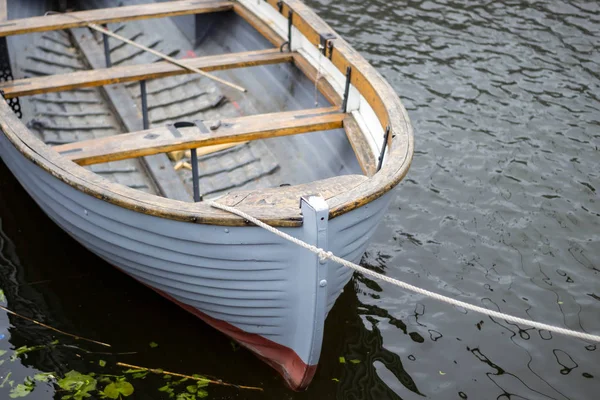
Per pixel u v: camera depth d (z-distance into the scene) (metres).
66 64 7.63
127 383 4.51
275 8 6.46
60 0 8.44
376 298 5.39
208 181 5.79
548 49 9.44
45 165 4.32
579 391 4.67
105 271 5.50
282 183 5.73
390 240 6.02
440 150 7.31
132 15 6.81
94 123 6.62
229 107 6.82
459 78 8.73
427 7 10.65
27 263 5.54
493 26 10.06
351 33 9.82
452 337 5.06
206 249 3.99
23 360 4.68
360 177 4.12
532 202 6.56
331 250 3.90
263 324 4.34
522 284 5.59
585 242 6.07
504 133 7.63
